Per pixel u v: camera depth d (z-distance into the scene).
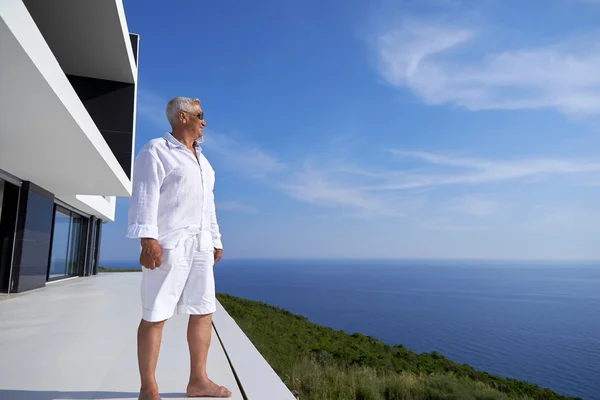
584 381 63.66
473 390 5.90
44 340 3.28
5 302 6.29
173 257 1.48
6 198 8.09
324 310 145.25
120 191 9.86
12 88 3.98
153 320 1.42
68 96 4.55
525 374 67.12
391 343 90.81
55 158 6.65
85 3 8.19
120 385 1.96
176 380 2.00
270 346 7.51
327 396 4.32
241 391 1.91
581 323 128.75
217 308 5.23
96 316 4.75
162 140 1.54
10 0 2.95
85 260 14.41
